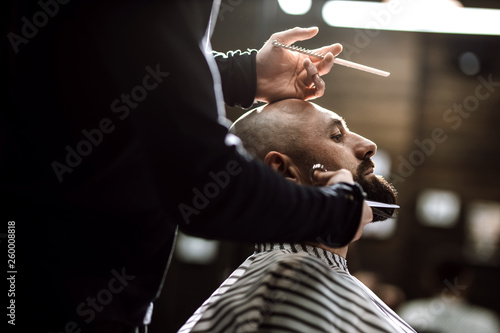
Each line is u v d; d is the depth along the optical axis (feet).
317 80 4.09
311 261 3.33
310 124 3.91
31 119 2.97
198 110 2.79
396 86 21.91
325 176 3.34
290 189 2.85
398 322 3.89
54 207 2.96
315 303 3.16
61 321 2.94
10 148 3.04
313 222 2.88
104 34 2.87
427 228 22.88
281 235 2.86
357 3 15.29
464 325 11.44
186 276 19.43
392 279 22.61
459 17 15.21
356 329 3.28
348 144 3.96
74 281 2.95
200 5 3.01
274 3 11.94
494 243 22.39
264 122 3.93
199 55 2.93
